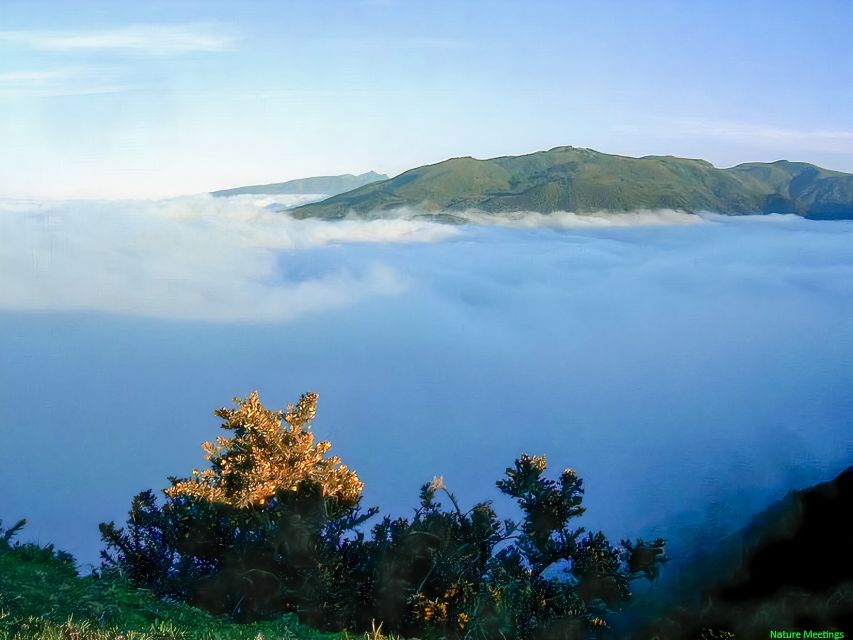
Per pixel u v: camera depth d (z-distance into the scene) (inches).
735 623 339.9
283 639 290.7
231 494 391.2
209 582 357.1
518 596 360.2
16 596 259.4
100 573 339.0
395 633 359.3
